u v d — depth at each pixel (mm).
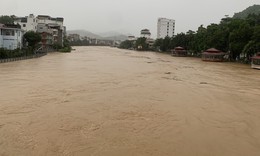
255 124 23625
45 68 57219
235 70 66688
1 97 30078
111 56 116062
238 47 87250
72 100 29625
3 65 59125
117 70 58531
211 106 29219
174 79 48219
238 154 17766
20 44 89125
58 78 44000
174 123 23234
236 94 36062
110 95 32625
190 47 126438
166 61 93312
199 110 27484
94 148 17875
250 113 26906
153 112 26203
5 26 84312
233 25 96750
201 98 32906
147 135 20391
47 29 126812
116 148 18000
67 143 18484
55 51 126938
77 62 75938
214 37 100375
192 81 46562
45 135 19703
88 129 21109
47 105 27359
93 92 33938
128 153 17359
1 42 79562
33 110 25562
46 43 121750
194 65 79125
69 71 53750
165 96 33312
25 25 120250
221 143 19422
